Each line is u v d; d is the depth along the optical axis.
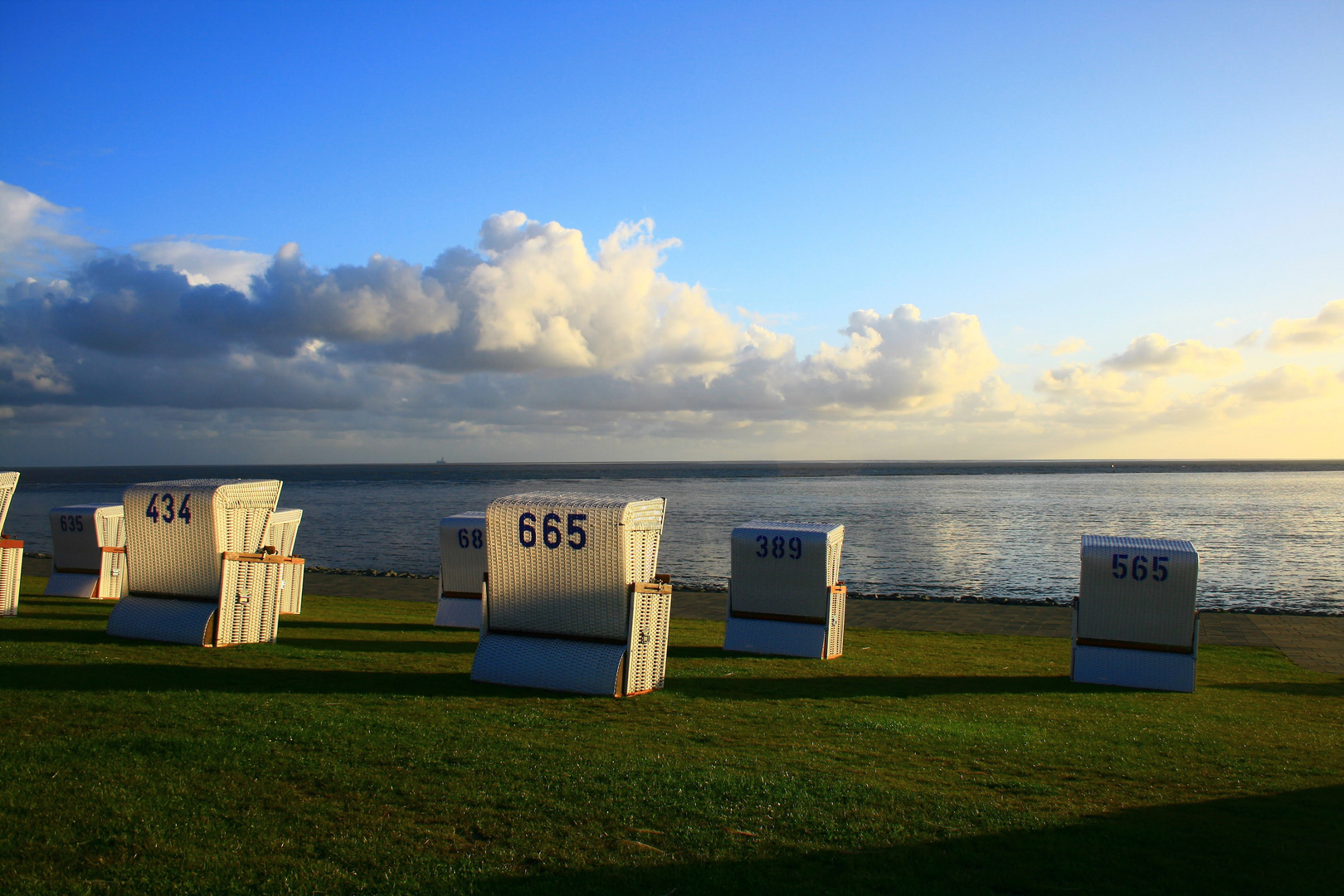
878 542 54.00
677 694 10.23
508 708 8.80
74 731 7.04
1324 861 5.36
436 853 5.00
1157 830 5.82
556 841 5.23
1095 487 156.75
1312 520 72.25
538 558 10.21
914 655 15.49
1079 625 13.06
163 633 12.02
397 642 14.12
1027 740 8.58
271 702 8.39
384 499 111.94
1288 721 10.51
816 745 7.93
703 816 5.73
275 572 13.12
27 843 4.91
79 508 18.69
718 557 45.97
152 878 4.58
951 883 4.86
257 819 5.41
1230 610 26.78
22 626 13.19
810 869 4.96
